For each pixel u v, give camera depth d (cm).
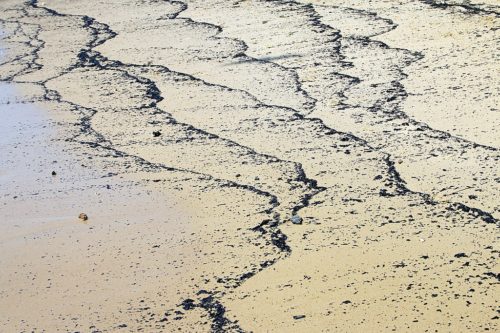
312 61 866
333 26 977
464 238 510
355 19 995
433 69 802
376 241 517
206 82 844
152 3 1208
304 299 463
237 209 575
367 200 571
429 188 579
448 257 490
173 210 582
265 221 555
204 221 562
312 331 433
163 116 766
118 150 697
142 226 562
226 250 522
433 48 860
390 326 431
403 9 1012
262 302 464
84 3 1273
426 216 541
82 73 924
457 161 615
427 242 509
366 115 717
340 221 546
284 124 717
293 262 502
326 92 779
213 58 915
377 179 601
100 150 700
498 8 973
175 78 867
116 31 1084
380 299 456
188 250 526
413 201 563
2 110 822
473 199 557
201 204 588
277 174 624
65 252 536
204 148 685
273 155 658
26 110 816
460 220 532
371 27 955
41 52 1030
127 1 1241
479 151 627
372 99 750
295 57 885
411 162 621
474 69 788
